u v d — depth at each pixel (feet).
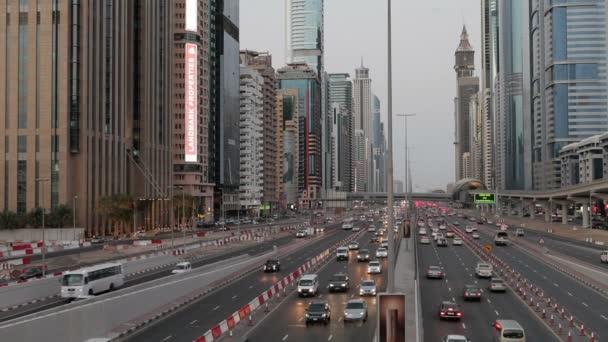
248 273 230.07
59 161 403.34
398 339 62.13
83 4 419.33
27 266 234.79
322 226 598.34
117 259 267.39
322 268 240.53
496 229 527.40
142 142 528.63
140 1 536.42
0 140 407.64
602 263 259.80
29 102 406.82
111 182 461.37
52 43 408.67
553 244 375.66
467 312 143.02
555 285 192.44
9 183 405.18
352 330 121.60
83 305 113.50
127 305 130.00
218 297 168.76
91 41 432.66
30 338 97.14
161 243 357.00
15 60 410.11
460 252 308.40
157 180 562.66
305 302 157.89
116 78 472.44
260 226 627.46
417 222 636.07
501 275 212.84
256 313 141.59
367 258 265.75
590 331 122.31
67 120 405.39
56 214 387.75
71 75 410.11
